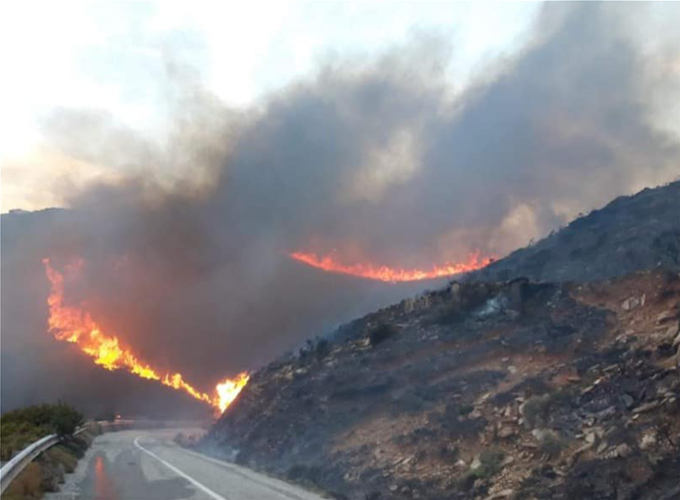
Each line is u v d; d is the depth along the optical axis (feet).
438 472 54.75
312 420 89.20
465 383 71.87
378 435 70.85
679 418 44.91
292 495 57.82
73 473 72.84
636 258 99.66
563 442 48.98
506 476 48.19
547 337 73.92
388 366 92.07
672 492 37.24
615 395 52.47
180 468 81.71
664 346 57.11
